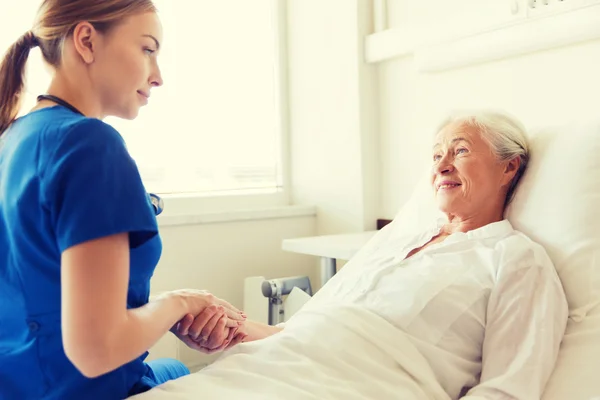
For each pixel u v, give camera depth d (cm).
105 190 74
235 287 236
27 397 80
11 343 81
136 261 84
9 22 192
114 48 85
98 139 76
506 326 106
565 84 161
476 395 97
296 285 207
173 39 231
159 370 112
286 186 267
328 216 249
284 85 266
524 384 98
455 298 111
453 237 126
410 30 204
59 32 84
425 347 106
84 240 71
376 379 100
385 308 112
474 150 130
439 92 202
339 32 234
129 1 85
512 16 167
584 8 150
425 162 209
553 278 112
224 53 246
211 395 89
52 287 78
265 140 262
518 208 129
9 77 90
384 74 226
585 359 103
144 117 224
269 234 245
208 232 229
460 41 185
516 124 133
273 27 264
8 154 82
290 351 101
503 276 110
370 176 230
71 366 80
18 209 76
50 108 83
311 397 90
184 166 235
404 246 137
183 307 92
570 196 121
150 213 79
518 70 174
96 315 70
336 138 240
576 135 127
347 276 145
